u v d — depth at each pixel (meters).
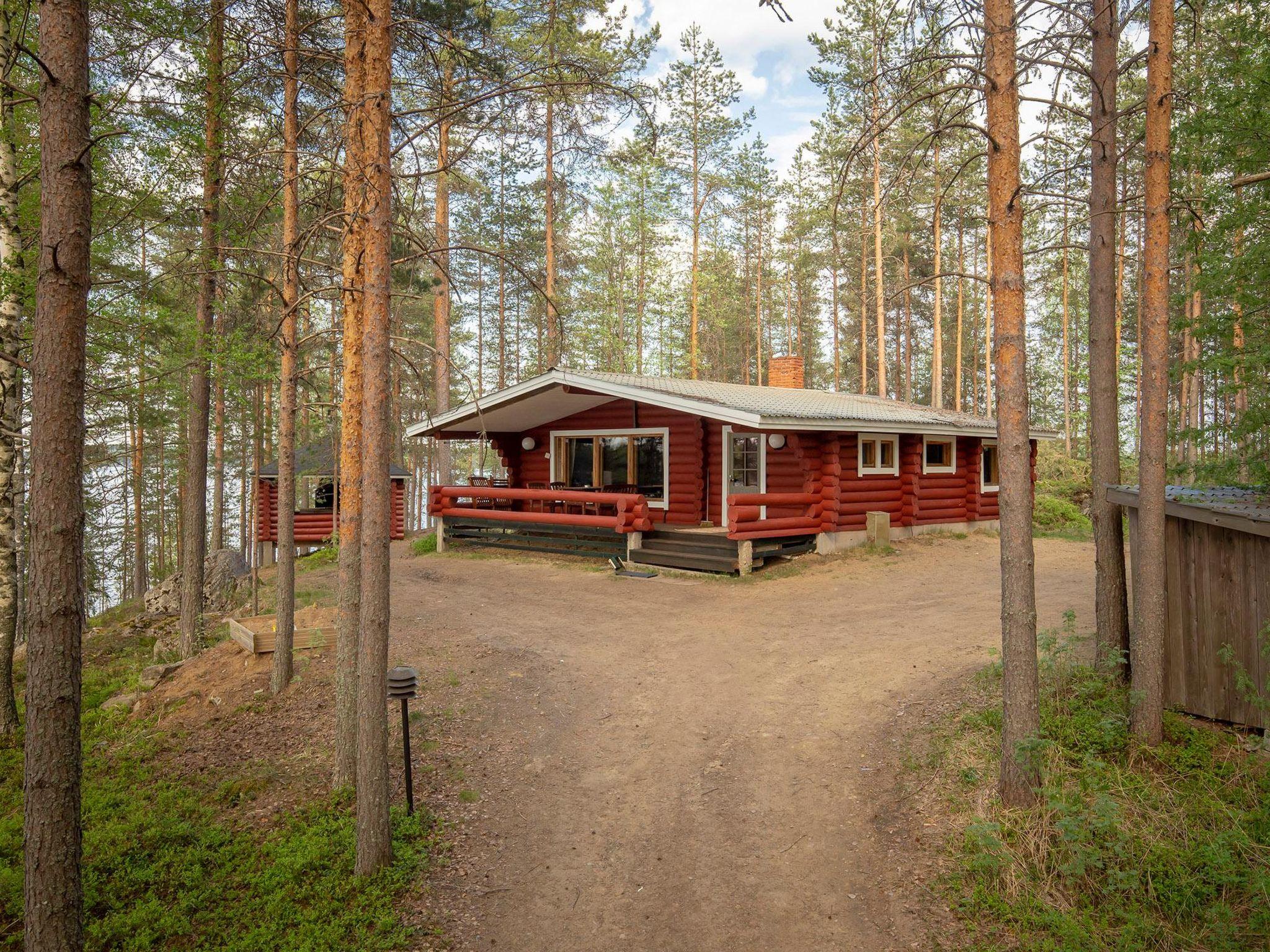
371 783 5.21
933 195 25.28
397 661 9.23
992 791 5.62
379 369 5.15
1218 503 6.27
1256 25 6.45
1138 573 6.09
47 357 3.76
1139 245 21.05
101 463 17.94
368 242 5.14
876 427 14.67
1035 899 4.65
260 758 7.09
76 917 3.81
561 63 5.73
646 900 4.95
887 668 8.30
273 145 8.77
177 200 9.60
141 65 8.36
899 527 16.22
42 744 3.72
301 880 5.27
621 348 33.47
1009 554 5.52
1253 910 4.47
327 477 20.33
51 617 3.75
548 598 12.39
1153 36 5.93
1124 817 5.21
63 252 3.76
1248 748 5.77
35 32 8.38
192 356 10.02
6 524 8.70
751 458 15.95
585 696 8.15
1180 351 20.95
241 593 15.16
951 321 38.53
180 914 4.96
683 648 9.57
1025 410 5.52
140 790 6.66
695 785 6.30
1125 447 28.83
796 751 6.70
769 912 4.77
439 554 17.23
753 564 13.53
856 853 5.27
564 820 5.90
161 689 9.04
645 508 14.60
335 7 8.89
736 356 44.06
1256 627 6.02
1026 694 5.43
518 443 19.67
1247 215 6.32
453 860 5.42
